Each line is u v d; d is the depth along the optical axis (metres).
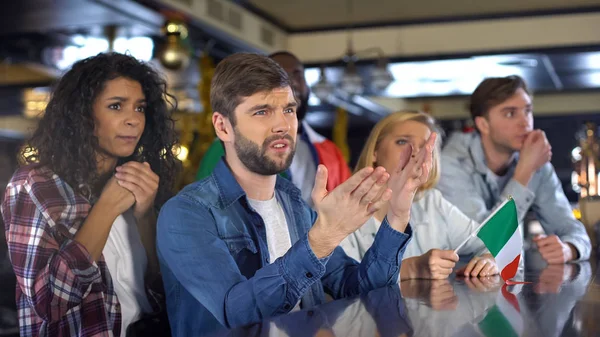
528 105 2.99
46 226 1.75
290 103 1.70
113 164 1.94
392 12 8.36
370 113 13.87
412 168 1.82
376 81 7.77
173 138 2.08
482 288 1.79
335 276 1.97
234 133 1.69
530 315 1.28
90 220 1.81
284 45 8.94
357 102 12.56
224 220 1.70
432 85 11.34
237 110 1.67
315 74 9.41
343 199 1.41
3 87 10.55
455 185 2.99
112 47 7.75
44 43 7.86
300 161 3.30
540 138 2.93
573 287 1.79
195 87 10.36
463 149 3.09
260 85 1.65
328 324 1.22
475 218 2.94
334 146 3.53
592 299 1.51
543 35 8.33
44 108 1.87
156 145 2.04
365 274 1.89
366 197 1.40
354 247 2.37
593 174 3.66
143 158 2.02
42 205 1.75
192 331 1.73
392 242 1.86
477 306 1.41
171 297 1.78
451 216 2.61
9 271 2.91
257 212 1.79
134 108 1.96
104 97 1.90
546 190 3.16
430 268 2.11
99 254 1.82
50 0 6.22
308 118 14.85
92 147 1.86
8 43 7.84
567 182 13.41
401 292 1.70
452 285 1.89
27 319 1.76
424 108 12.39
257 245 1.75
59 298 1.73
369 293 1.68
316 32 8.95
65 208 1.78
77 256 1.75
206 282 1.56
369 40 8.82
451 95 12.76
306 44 9.00
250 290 1.50
